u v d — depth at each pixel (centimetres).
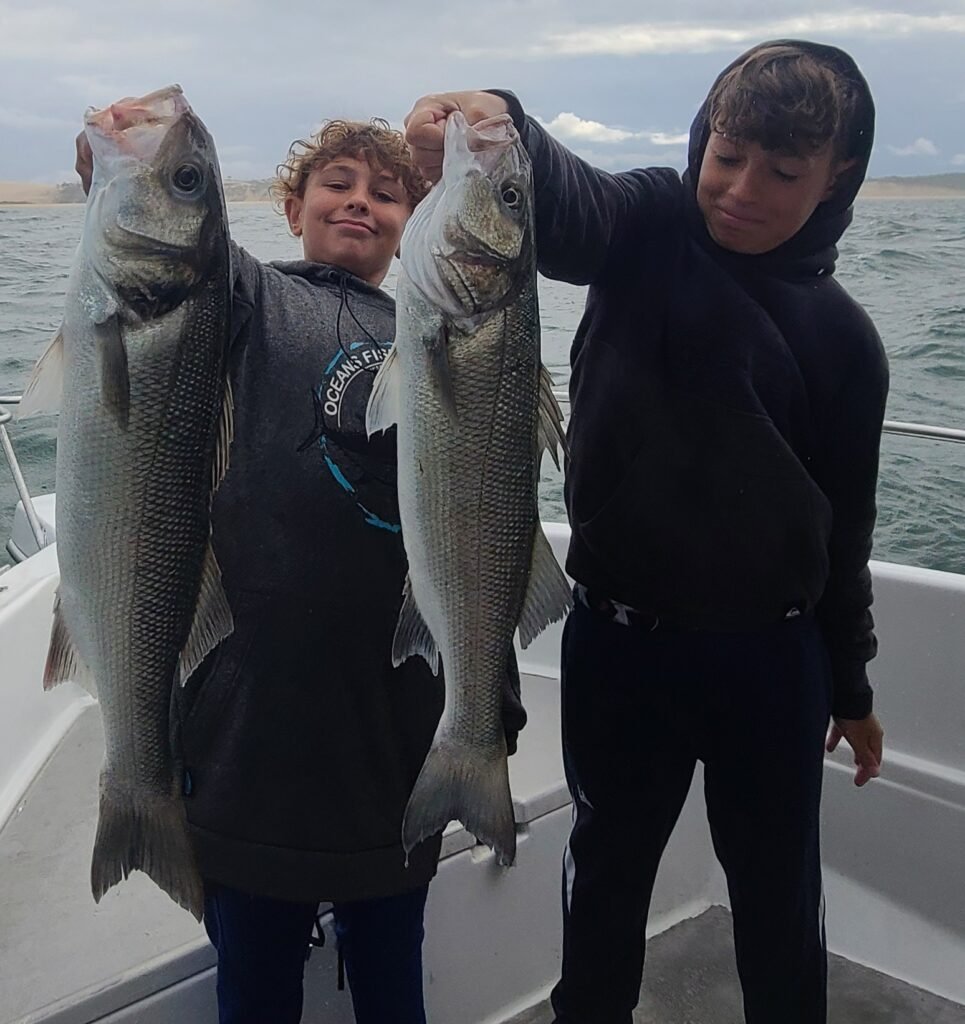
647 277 172
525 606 162
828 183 164
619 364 171
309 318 172
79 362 141
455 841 215
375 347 174
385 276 194
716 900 267
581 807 191
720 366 166
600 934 191
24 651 251
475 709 162
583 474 175
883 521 638
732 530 169
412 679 172
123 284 140
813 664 179
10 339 780
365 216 182
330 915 197
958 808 247
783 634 176
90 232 140
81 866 209
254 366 166
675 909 263
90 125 142
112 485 145
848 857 264
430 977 215
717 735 178
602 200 164
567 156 161
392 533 168
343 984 200
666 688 177
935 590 250
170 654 152
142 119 143
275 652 161
